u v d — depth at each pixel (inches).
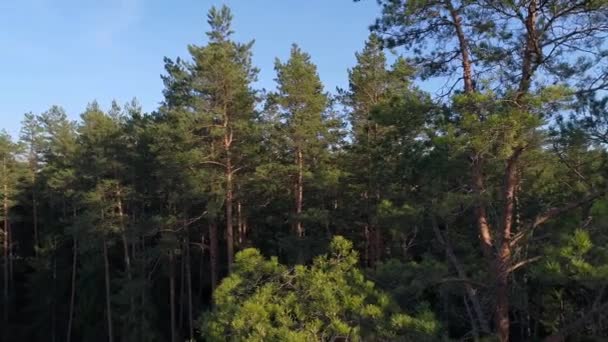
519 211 499.5
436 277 413.7
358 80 957.8
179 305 1466.5
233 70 973.8
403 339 337.7
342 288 375.9
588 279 306.8
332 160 1080.8
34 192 1718.8
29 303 1722.4
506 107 378.9
